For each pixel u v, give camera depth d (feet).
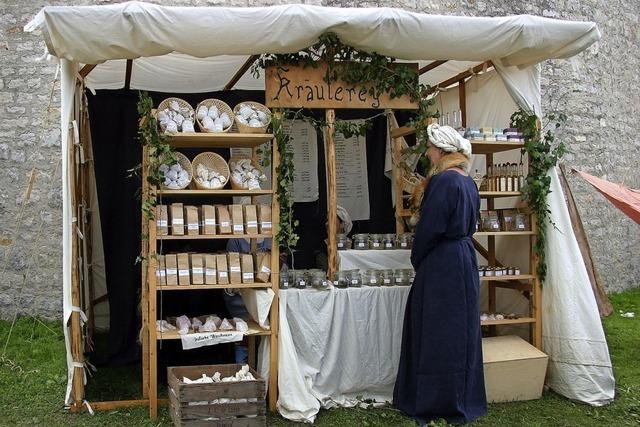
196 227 13.17
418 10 25.45
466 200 13.00
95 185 19.04
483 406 13.37
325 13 12.66
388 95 14.24
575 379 14.30
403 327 13.61
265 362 13.48
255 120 13.38
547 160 14.69
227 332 13.08
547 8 28.17
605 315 23.62
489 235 15.97
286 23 12.49
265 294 13.28
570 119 28.45
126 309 17.43
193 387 11.96
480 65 16.47
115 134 18.11
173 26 12.00
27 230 21.98
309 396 13.16
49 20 11.58
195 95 19.02
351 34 13.04
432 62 16.07
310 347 13.56
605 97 30.19
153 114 12.77
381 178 19.79
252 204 14.28
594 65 29.58
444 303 12.80
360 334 13.91
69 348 13.21
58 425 12.53
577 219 24.13
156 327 12.89
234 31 12.30
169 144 12.84
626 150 31.71
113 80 18.04
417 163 16.71
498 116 16.58
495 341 15.06
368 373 13.94
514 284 15.96
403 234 15.34
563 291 14.58
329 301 13.69
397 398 13.53
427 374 12.83
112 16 11.74
